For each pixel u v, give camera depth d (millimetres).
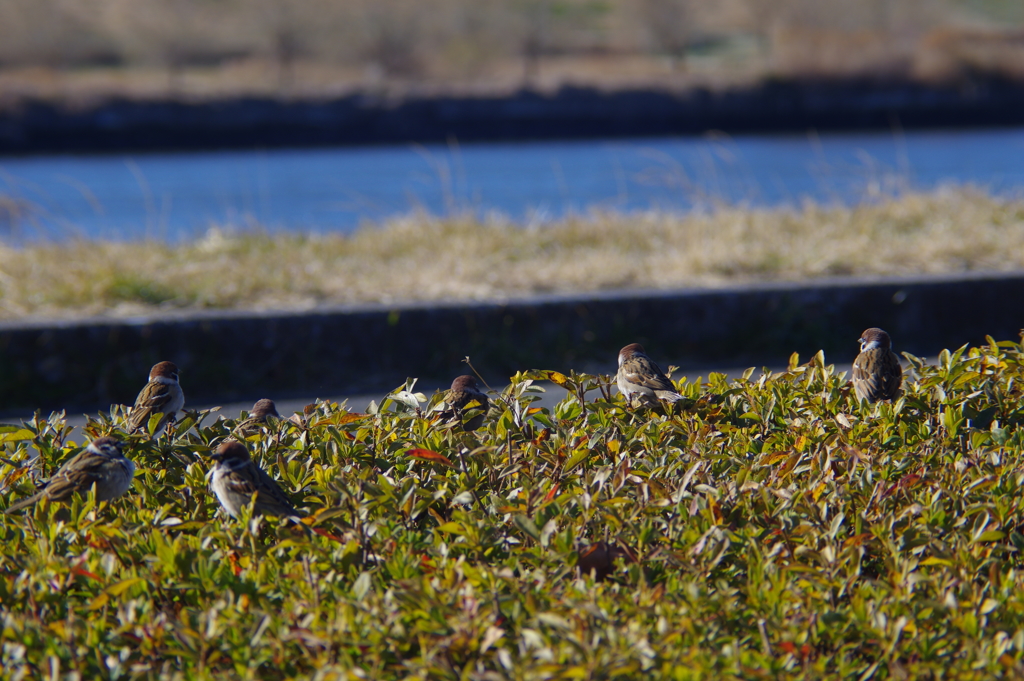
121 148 50750
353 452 6254
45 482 6172
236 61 70625
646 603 4504
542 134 54438
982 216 17844
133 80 64562
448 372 12578
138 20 67812
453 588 4602
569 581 4914
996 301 13773
